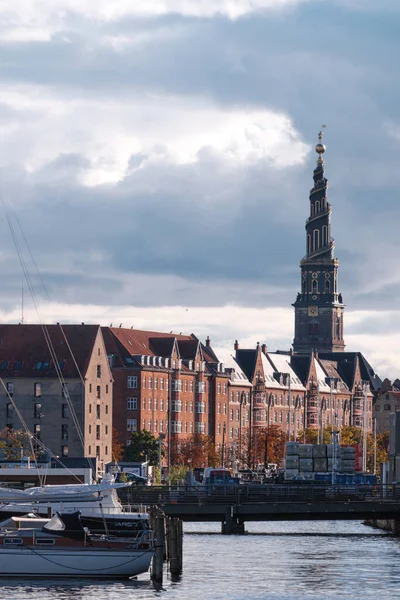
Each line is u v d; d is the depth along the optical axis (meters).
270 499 180.38
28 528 124.31
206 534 176.62
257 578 128.88
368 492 192.00
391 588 123.56
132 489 173.00
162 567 125.75
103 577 124.25
